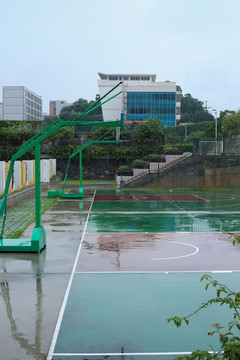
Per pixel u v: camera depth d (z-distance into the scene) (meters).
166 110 93.19
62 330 6.02
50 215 18.27
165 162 36.50
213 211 20.12
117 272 9.11
